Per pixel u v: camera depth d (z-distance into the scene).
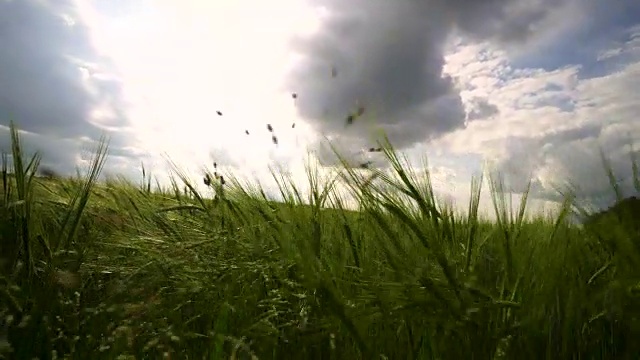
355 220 0.82
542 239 0.72
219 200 0.99
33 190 0.89
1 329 0.59
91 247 0.95
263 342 0.65
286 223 0.79
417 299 0.58
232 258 0.84
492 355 0.57
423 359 0.62
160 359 0.65
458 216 0.72
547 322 0.61
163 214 1.05
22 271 0.74
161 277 0.82
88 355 0.63
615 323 0.61
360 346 0.58
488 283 0.64
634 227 0.63
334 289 0.61
